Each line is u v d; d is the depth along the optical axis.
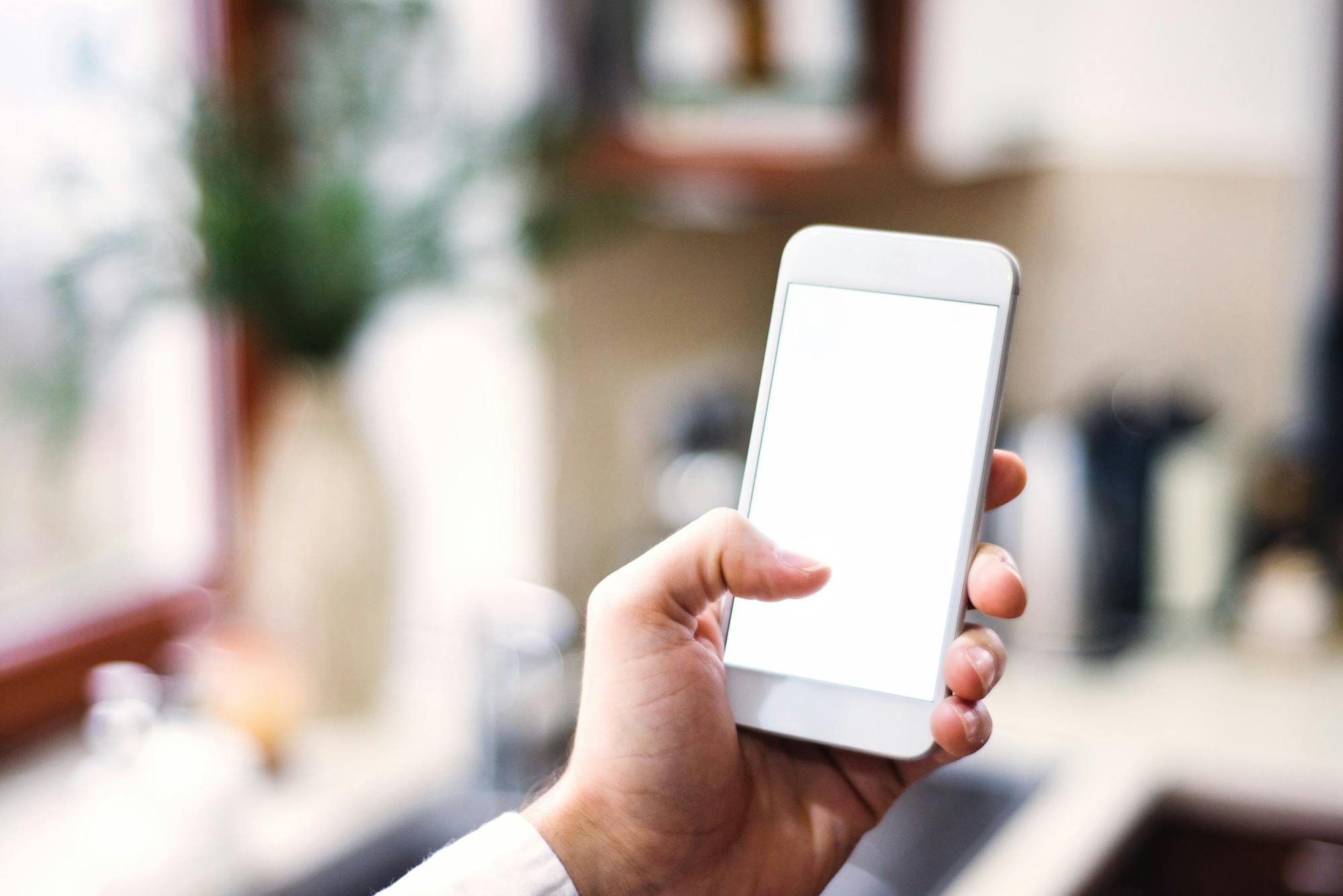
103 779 0.93
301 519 1.15
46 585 1.19
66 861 0.96
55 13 1.12
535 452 1.32
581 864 0.59
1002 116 1.50
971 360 0.64
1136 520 1.58
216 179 1.07
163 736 0.95
